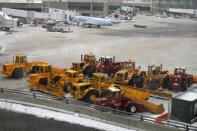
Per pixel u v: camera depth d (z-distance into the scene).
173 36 104.19
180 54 73.44
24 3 151.12
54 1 160.62
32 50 72.56
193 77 48.59
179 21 170.88
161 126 30.91
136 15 195.62
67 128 27.53
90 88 38.38
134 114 33.56
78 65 50.19
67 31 105.81
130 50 76.44
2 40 85.00
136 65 61.06
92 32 108.12
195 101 34.00
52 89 40.25
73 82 41.44
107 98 36.00
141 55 71.00
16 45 78.19
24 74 50.75
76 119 33.00
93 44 83.00
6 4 149.12
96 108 35.22
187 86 45.56
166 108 38.12
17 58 51.25
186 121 33.62
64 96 39.97
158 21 165.38
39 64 49.12
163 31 118.88
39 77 41.81
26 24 124.06
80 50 74.25
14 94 38.44
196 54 73.69
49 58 64.62
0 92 39.22
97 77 40.59
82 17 126.31
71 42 84.56
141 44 85.69
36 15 128.88
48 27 107.56
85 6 172.00
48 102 36.62
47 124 27.59
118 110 34.19
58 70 46.38
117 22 140.75
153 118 32.44
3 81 47.66
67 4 165.62
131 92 38.19
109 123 32.78
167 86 45.22
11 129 23.48
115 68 49.22
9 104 35.91
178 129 30.38
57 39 88.88
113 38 94.81
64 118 32.94
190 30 124.50
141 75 45.88
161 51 76.31
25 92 39.22
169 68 59.66
